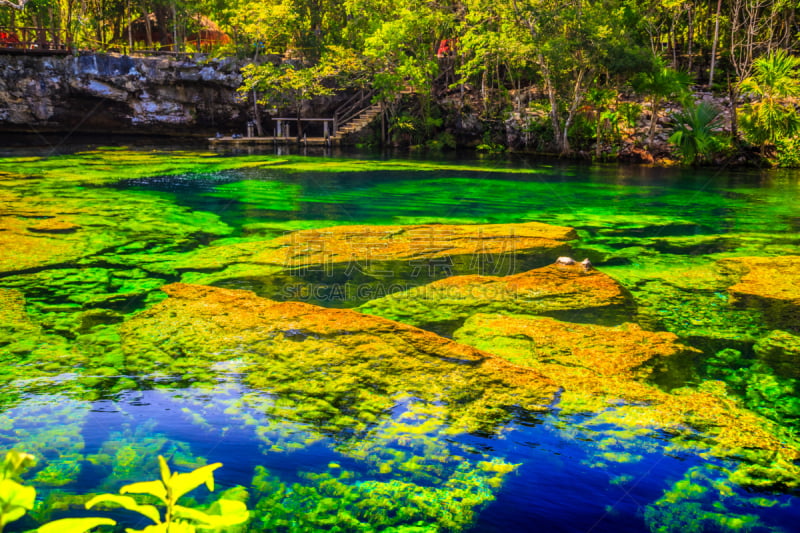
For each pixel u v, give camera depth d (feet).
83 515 7.44
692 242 28.58
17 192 39.14
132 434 10.07
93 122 97.86
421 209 37.58
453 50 103.86
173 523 2.98
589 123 82.74
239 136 96.63
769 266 23.62
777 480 9.02
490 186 50.42
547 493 8.46
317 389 12.01
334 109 108.37
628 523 7.84
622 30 79.56
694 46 103.86
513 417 10.89
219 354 13.84
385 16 96.07
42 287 19.19
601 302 18.53
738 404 11.77
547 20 74.02
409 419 10.73
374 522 7.66
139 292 18.86
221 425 10.42
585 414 11.09
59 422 10.50
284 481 8.60
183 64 96.58
